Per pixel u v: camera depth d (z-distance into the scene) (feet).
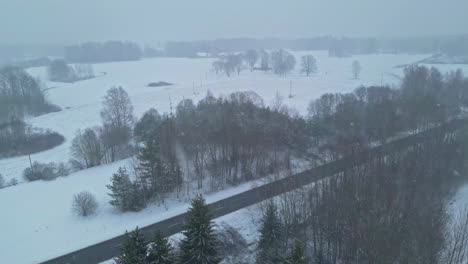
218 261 121.90
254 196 185.88
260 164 211.61
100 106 429.79
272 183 170.91
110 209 177.06
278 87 495.82
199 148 206.18
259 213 166.30
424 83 345.92
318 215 144.46
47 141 301.84
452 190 186.70
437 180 180.55
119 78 643.04
